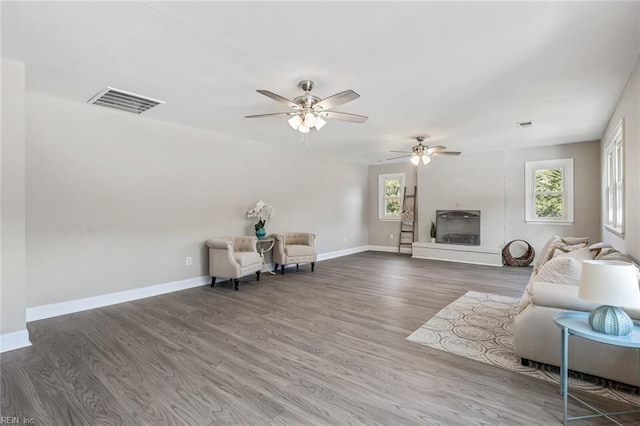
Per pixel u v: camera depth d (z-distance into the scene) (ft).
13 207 9.02
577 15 6.80
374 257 25.55
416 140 18.99
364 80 10.18
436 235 25.59
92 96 11.60
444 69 9.41
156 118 14.37
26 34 7.57
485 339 9.61
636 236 9.55
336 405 6.40
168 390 6.93
